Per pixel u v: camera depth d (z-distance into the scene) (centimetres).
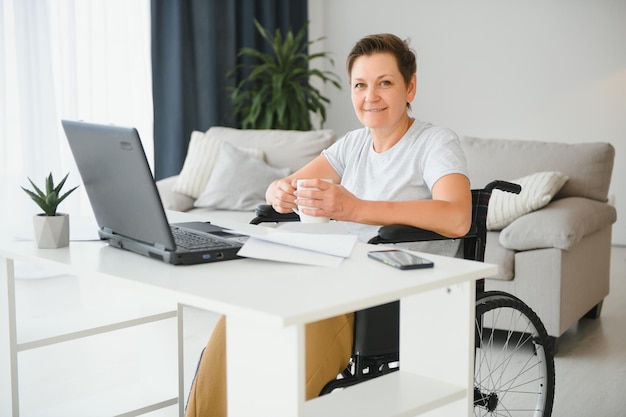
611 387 278
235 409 139
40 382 278
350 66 212
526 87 560
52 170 439
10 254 171
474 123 580
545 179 341
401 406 148
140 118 500
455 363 158
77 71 454
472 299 154
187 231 180
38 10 427
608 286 376
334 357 171
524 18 555
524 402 259
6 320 178
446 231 189
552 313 312
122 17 479
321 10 624
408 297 166
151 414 218
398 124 214
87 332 191
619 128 536
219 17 559
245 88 577
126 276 145
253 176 412
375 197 214
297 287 137
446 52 582
